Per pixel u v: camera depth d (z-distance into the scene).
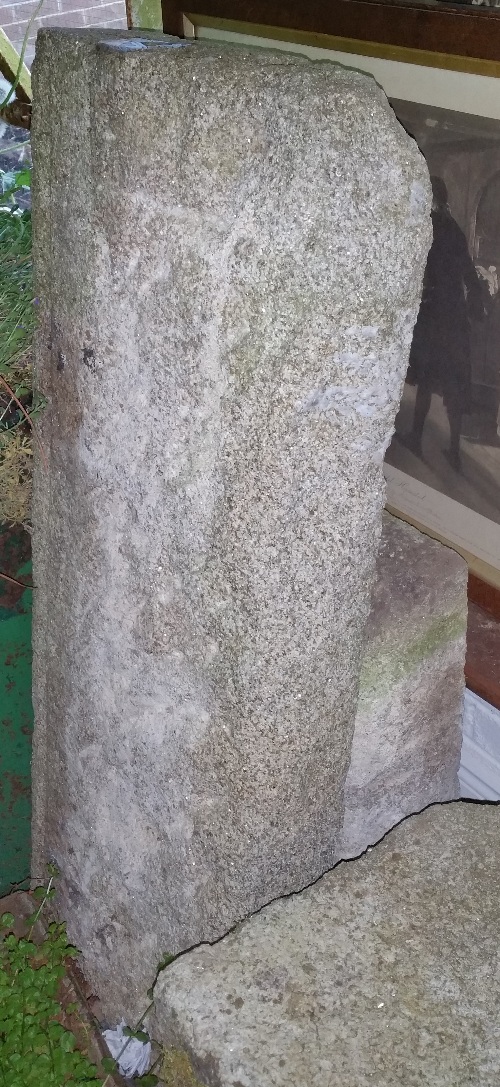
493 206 1.57
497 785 1.85
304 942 1.11
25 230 1.62
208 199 1.02
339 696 1.25
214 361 1.07
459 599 1.53
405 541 1.55
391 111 0.97
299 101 0.92
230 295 1.02
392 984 1.07
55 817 1.79
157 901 1.49
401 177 0.97
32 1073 1.53
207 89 0.99
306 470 1.06
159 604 1.29
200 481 1.15
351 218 0.96
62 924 1.83
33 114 1.32
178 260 1.09
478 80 1.51
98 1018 1.73
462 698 1.65
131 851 1.54
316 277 0.96
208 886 1.36
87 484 1.41
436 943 1.11
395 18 1.59
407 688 1.51
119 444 1.30
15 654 1.73
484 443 1.76
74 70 1.19
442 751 1.67
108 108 1.13
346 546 1.15
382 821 1.62
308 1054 0.99
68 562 1.52
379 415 1.09
